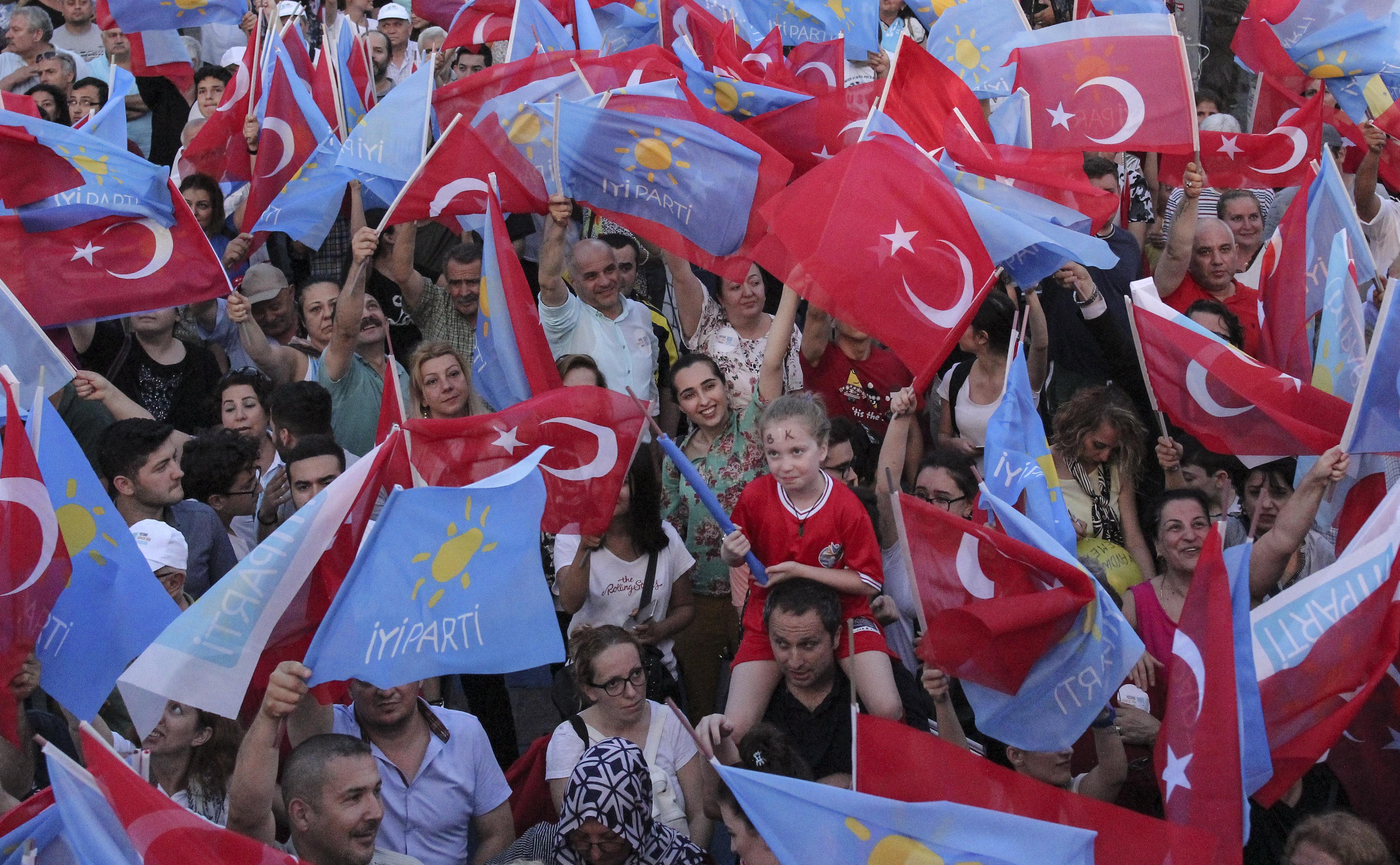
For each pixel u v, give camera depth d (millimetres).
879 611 5605
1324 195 6785
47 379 5812
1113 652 4387
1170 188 9727
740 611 5594
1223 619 4293
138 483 5691
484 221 7941
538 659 4422
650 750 5234
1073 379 7309
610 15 9414
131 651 4438
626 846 4500
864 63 10484
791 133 7586
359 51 9805
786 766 4605
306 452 5836
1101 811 4184
